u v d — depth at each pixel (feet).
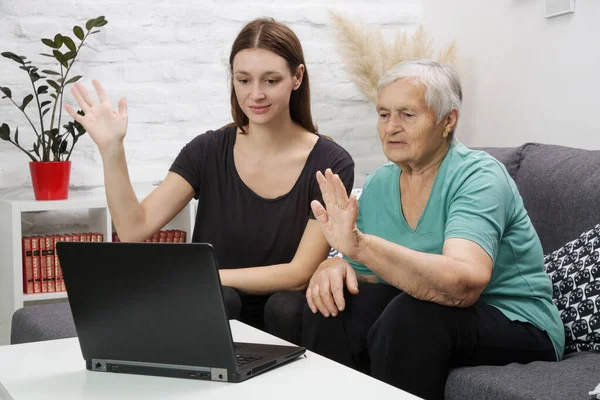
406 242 6.23
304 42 12.49
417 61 6.11
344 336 6.12
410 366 5.54
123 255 4.47
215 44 12.05
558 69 10.30
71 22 11.29
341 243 5.22
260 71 7.02
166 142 11.89
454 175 6.07
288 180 7.42
